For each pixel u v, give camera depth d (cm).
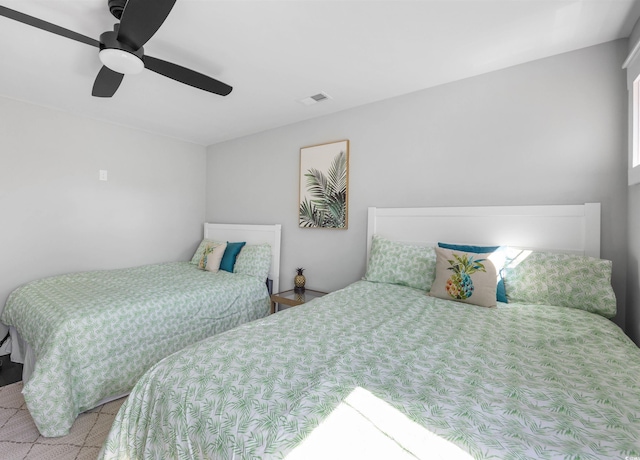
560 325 138
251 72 213
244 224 365
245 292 286
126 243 339
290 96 254
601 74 177
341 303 176
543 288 170
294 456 64
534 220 193
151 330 212
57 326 171
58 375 162
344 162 280
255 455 68
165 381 98
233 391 85
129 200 341
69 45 181
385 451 63
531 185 198
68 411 163
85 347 177
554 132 190
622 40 171
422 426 68
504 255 186
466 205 221
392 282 222
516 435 64
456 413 72
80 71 213
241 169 372
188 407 86
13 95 255
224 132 356
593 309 156
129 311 202
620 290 171
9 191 262
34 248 276
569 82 186
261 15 153
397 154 253
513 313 155
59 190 289
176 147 382
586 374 94
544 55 191
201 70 210
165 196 373
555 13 152
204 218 419
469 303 175
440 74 216
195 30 165
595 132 178
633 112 156
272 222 341
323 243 299
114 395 191
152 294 228
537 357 106
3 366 239
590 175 180
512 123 204
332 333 127
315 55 192
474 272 178
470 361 102
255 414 76
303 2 144
